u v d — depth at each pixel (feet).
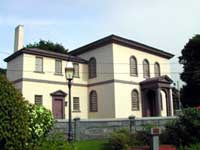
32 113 36.65
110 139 57.93
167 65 136.87
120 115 108.88
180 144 50.11
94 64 119.65
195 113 51.42
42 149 33.53
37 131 36.06
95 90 117.08
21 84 101.65
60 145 35.76
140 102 118.32
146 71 124.98
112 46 112.06
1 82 28.81
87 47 121.60
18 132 28.37
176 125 52.80
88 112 118.52
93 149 56.65
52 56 110.63
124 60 115.34
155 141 36.86
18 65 105.19
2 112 27.68
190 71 151.12
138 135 59.00
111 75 111.14
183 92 155.22
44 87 106.42
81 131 68.59
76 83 116.88
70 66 49.67
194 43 152.46
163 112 127.24
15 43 122.21
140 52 123.65
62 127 65.62
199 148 45.34
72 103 113.80
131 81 116.37
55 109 107.86
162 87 118.21
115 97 108.58
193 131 50.42
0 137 27.27
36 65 105.91
